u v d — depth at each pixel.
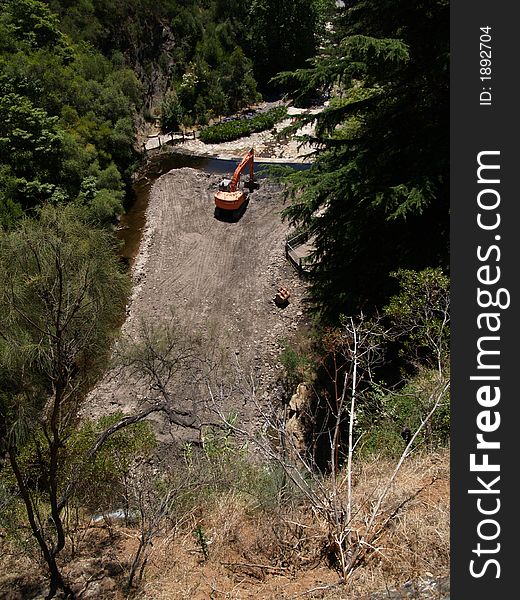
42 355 5.03
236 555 5.23
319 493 5.57
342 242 11.00
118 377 12.29
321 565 4.74
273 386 12.53
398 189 8.61
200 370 12.12
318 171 10.32
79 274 5.62
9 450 4.65
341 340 6.84
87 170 18.28
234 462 7.17
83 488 6.64
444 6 9.26
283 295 15.04
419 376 7.75
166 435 10.69
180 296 15.62
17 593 5.30
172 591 4.90
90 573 5.40
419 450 6.02
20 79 18.12
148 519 5.88
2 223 14.18
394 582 4.18
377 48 8.41
